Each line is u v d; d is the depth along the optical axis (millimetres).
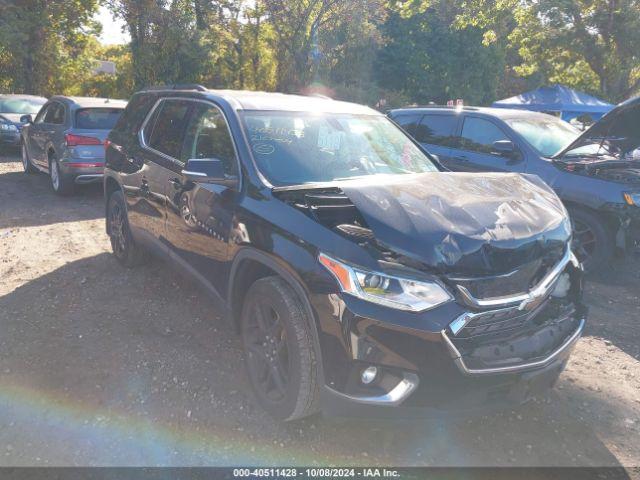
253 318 3445
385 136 4477
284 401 3131
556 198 3639
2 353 3957
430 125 7797
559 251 3217
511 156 6656
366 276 2744
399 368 2707
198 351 4082
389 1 25734
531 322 3053
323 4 27406
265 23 27391
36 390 3516
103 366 3828
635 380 3996
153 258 5922
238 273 3559
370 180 3506
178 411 3354
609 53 18500
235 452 3008
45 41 24312
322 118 4305
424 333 2670
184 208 4211
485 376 2736
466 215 3025
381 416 2777
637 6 17359
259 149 3787
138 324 4492
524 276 2949
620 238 5891
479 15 21344
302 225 3090
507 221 3064
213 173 3576
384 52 36594
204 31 25094
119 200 5625
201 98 4508
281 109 4211
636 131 6285
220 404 3436
